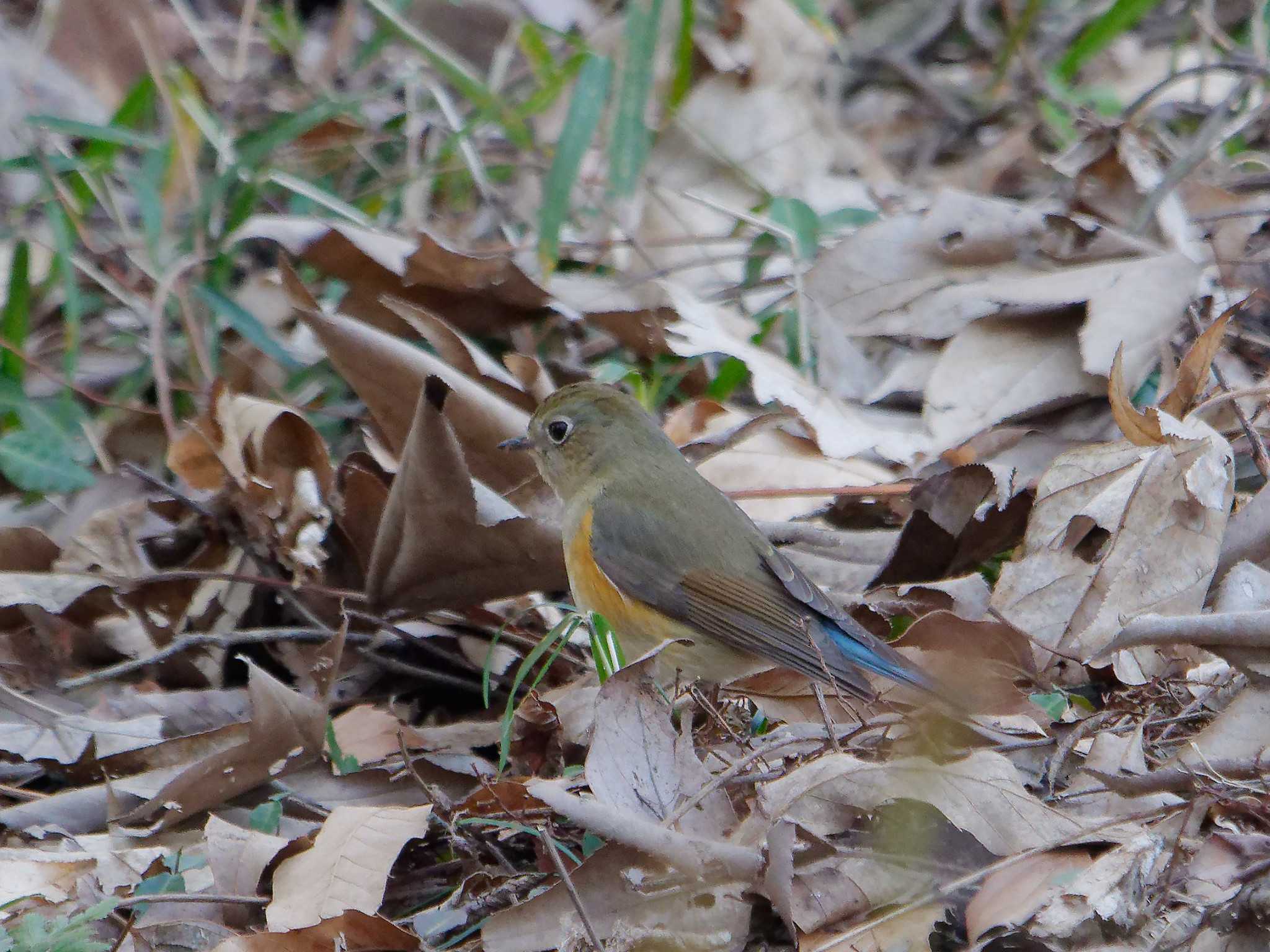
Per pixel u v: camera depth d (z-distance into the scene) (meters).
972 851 6.77
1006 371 10.79
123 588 9.78
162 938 6.98
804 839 6.61
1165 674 8.32
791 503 10.45
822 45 14.99
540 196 14.00
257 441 9.95
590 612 8.62
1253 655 7.35
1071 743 7.56
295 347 12.76
